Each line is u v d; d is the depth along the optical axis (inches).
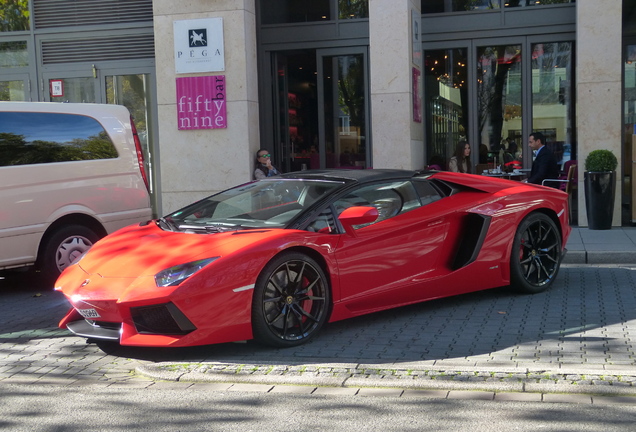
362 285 209.6
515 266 247.1
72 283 197.8
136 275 187.9
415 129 473.1
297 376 164.7
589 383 152.1
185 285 178.4
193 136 474.3
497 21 486.3
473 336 199.6
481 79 494.9
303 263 196.4
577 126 437.4
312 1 503.2
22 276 344.5
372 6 454.0
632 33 451.8
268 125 511.8
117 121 323.0
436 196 235.9
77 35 507.8
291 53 511.2
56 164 297.9
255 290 187.9
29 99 516.4
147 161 507.8
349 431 133.2
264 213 215.5
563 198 266.8
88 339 213.0
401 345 192.7
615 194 423.2
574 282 276.8
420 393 153.9
